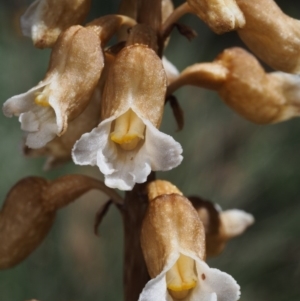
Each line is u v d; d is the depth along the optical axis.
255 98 0.16
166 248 0.14
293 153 0.35
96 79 0.14
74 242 0.30
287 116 0.17
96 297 0.30
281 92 0.16
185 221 0.14
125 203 0.16
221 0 0.14
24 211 0.16
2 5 0.39
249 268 0.32
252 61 0.16
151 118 0.14
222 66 0.16
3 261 0.16
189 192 0.31
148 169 0.14
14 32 0.37
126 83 0.14
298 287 0.32
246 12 0.15
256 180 0.34
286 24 0.15
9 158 0.31
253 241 0.32
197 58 0.36
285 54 0.15
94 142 0.14
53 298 0.29
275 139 0.35
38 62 0.36
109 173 0.14
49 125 0.14
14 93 0.35
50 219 0.16
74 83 0.14
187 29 0.16
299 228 0.33
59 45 0.14
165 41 0.16
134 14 0.16
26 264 0.29
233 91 0.16
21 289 0.29
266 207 0.33
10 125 0.33
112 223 0.30
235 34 0.42
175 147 0.14
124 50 0.14
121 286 0.30
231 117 0.35
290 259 0.32
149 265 0.14
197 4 0.14
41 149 0.17
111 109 0.14
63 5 0.15
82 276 0.30
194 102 0.33
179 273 0.14
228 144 0.34
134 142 0.14
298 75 0.16
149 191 0.15
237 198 0.33
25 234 0.16
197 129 0.32
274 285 0.32
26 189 0.16
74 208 0.31
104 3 0.41
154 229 0.14
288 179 0.34
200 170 0.32
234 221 0.17
